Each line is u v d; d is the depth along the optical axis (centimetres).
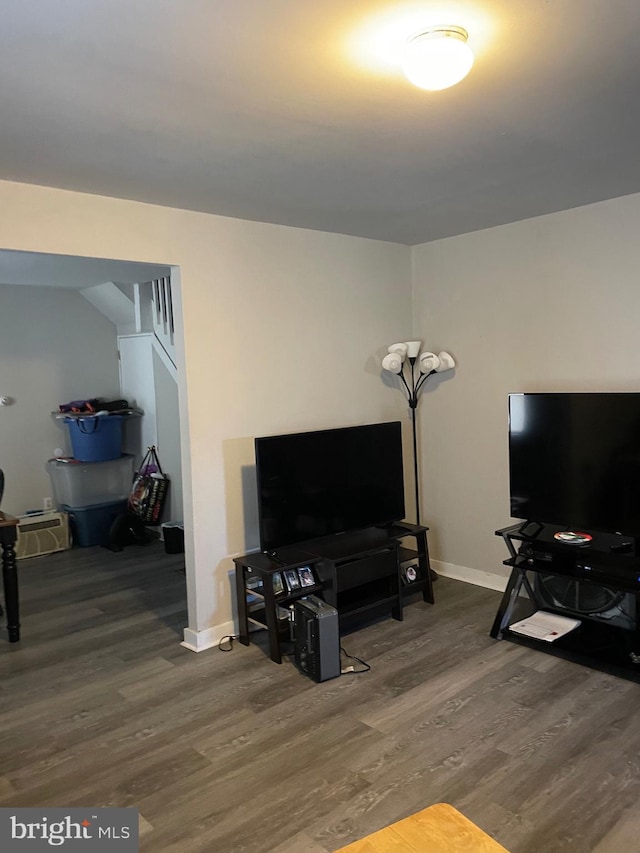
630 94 201
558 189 316
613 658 310
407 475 461
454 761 244
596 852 197
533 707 279
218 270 348
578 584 343
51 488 581
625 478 315
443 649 338
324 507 372
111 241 307
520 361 394
